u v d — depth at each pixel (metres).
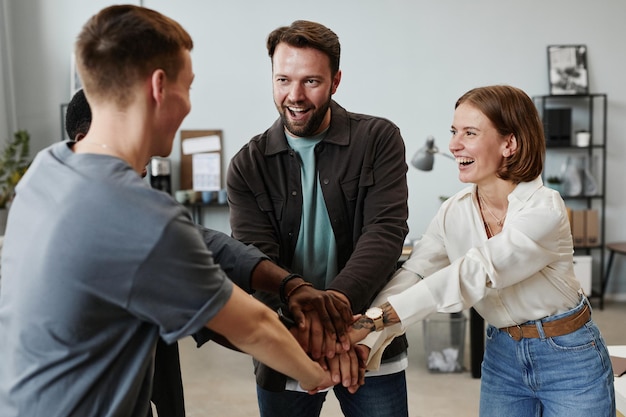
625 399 2.09
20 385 1.03
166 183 5.70
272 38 1.68
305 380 1.39
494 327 1.76
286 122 1.69
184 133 5.87
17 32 5.78
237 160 1.86
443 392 3.84
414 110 5.88
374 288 1.68
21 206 1.09
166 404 1.46
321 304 1.55
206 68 5.82
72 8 5.77
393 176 1.79
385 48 5.82
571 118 5.81
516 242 1.55
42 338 1.01
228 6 5.77
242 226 1.83
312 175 1.80
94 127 1.12
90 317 1.01
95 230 0.99
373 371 1.84
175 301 1.03
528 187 1.64
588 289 5.68
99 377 1.04
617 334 4.90
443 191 5.95
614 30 5.83
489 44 5.82
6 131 5.79
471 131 1.60
